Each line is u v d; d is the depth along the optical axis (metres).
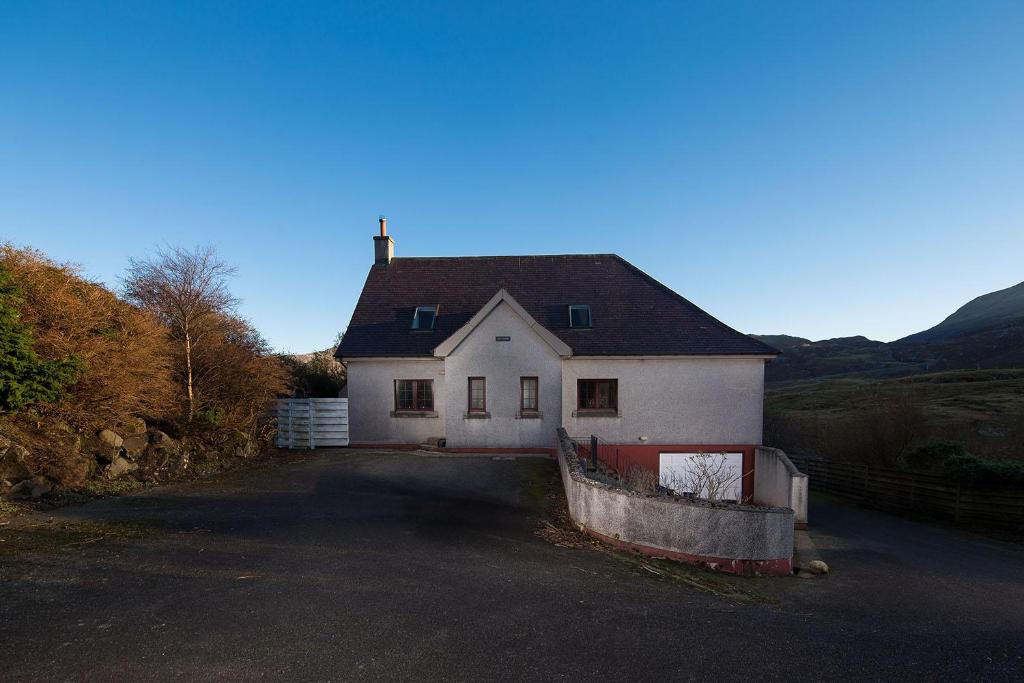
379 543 8.21
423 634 5.26
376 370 18.53
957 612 7.67
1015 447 22.06
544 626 5.61
